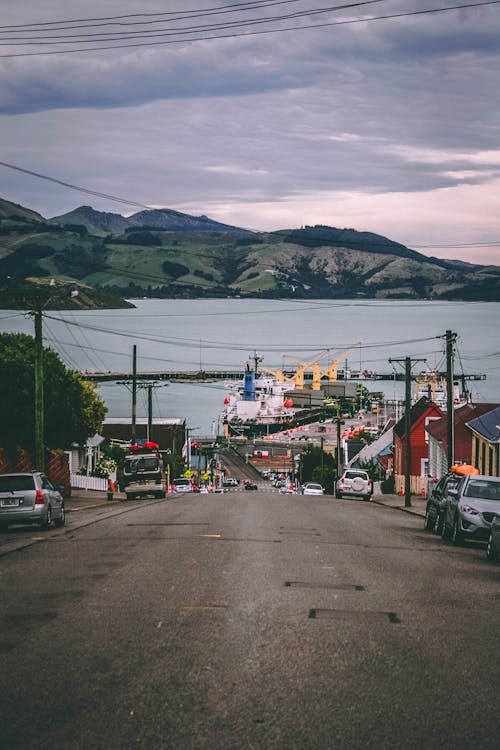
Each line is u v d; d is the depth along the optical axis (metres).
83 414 47.09
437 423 61.25
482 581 15.34
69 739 6.56
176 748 6.41
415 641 10.12
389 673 8.62
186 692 7.80
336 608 12.00
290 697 7.71
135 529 23.83
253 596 12.73
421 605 12.50
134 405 63.91
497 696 7.91
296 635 10.24
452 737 6.76
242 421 178.00
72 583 13.84
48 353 44.81
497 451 43.44
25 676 8.29
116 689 7.86
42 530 24.47
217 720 7.04
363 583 14.36
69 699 7.55
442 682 8.34
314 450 109.06
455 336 39.09
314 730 6.85
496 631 10.85
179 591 13.07
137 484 46.91
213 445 152.25
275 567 15.87
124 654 9.18
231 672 8.50
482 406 55.97
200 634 10.18
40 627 10.52
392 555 18.84
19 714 7.13
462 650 9.73
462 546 22.59
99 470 64.56
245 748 6.44
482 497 23.31
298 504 39.62
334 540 21.59
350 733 6.80
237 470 139.88
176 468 89.25
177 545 19.31
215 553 17.81
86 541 20.48
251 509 34.00
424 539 23.98
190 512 31.50
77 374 46.88
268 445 154.62
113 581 14.02
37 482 24.33
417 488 61.38
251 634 10.23
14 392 42.34
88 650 9.35
